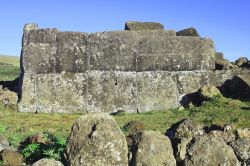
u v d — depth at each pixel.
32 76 21.47
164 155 8.83
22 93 21.23
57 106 21.36
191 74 22.31
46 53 21.61
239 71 22.42
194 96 21.83
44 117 18.92
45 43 21.64
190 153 9.03
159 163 8.73
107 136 8.72
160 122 16.55
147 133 9.04
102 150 8.66
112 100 21.64
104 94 21.66
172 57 22.22
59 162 8.78
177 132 10.41
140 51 22.00
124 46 21.91
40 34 21.67
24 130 14.60
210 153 8.95
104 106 21.56
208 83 22.30
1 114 19.14
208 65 22.50
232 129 11.25
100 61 21.78
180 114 18.45
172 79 22.14
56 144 10.27
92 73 21.73
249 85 20.16
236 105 18.89
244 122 15.81
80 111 21.38
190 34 23.34
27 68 21.48
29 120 17.75
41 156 10.02
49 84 21.48
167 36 22.31
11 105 20.73
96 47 21.83
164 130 14.53
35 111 21.09
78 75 21.69
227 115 16.97
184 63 22.31
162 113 19.83
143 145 8.85
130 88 21.80
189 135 10.23
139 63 21.97
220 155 8.94
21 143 11.47
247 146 9.39
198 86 22.23
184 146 9.16
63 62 21.66
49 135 12.34
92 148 8.66
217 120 16.22
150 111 21.34
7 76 45.91
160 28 23.31
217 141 9.08
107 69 21.80
